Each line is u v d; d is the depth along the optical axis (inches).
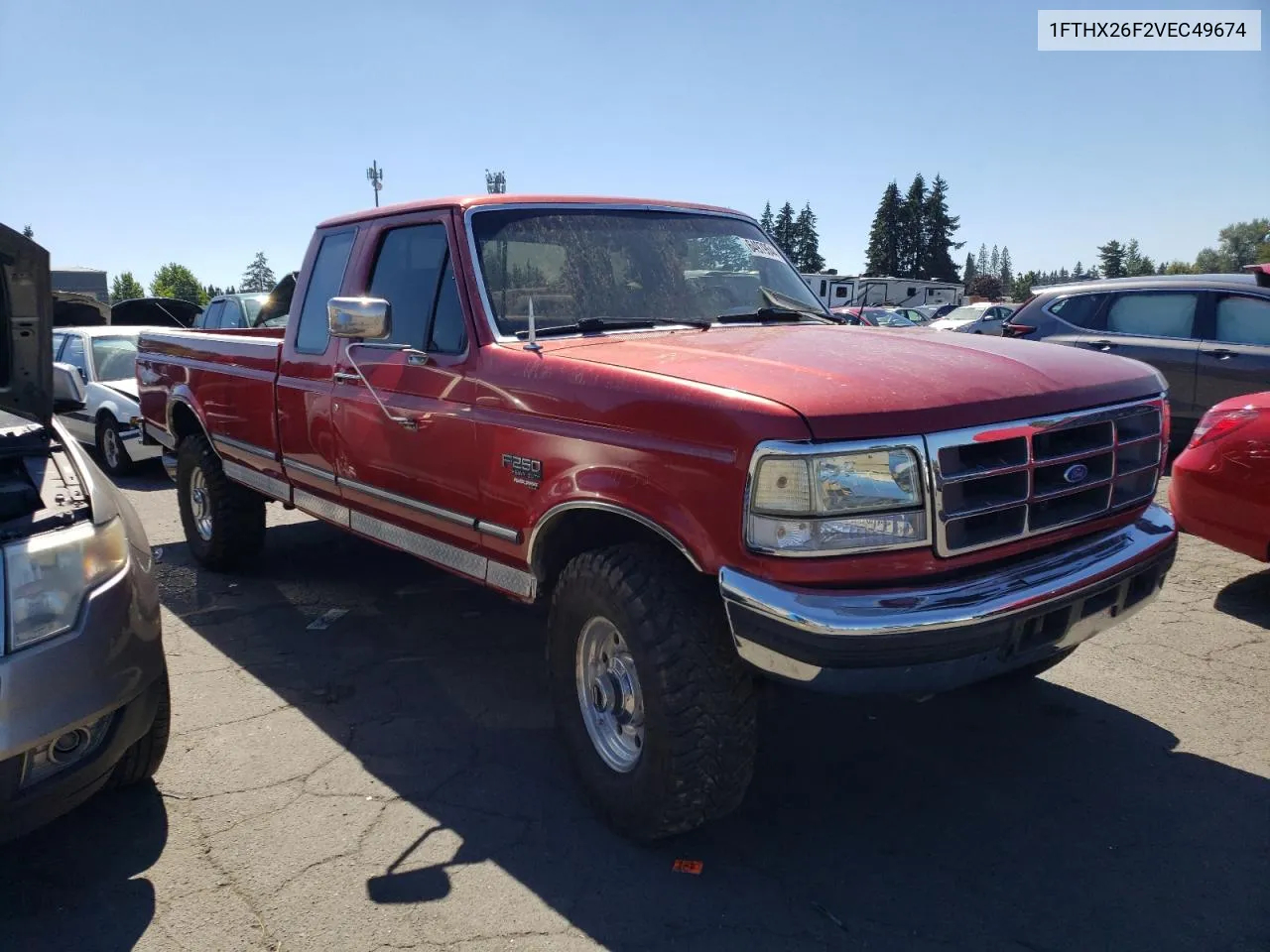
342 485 176.6
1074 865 117.2
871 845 122.4
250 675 177.8
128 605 115.7
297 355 188.7
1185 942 103.0
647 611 113.1
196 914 109.6
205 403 225.5
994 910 108.9
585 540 137.8
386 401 159.3
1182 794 132.3
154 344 257.1
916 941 104.0
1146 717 154.9
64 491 122.5
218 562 237.6
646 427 114.6
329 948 103.9
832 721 157.1
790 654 102.0
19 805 103.3
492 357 139.6
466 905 110.8
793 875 116.2
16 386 130.0
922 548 106.3
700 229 173.8
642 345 133.5
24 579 105.3
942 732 152.6
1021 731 151.9
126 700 113.1
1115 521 126.9
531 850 121.7
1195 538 254.7
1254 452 183.6
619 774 123.4
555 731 155.3
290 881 115.6
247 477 215.0
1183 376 337.4
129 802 133.6
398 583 232.8
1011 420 111.0
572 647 127.7
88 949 104.0
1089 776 137.6
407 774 141.3
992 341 138.4
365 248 173.9
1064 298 381.1
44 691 103.4
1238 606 202.8
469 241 150.1
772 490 102.2
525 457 131.3
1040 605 109.0
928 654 102.9
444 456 147.3
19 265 120.2
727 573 105.1
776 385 109.0
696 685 111.3
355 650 190.4
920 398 107.5
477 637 197.3
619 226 164.4
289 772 142.2
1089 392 120.9
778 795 134.6
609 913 109.1
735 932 105.7
